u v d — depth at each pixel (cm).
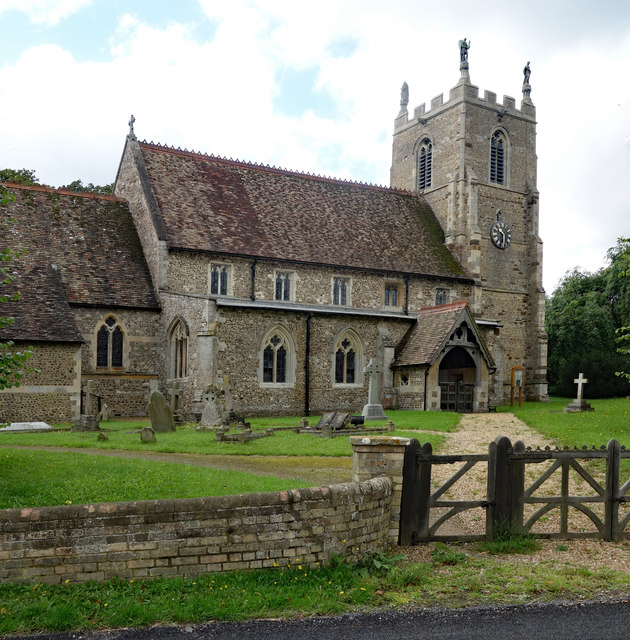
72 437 2217
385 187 4547
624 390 4925
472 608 845
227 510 902
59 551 841
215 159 3912
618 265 5103
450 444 2083
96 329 3145
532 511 1360
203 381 2859
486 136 4556
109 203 3619
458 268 4222
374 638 755
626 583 934
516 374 4259
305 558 935
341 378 3462
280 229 3688
